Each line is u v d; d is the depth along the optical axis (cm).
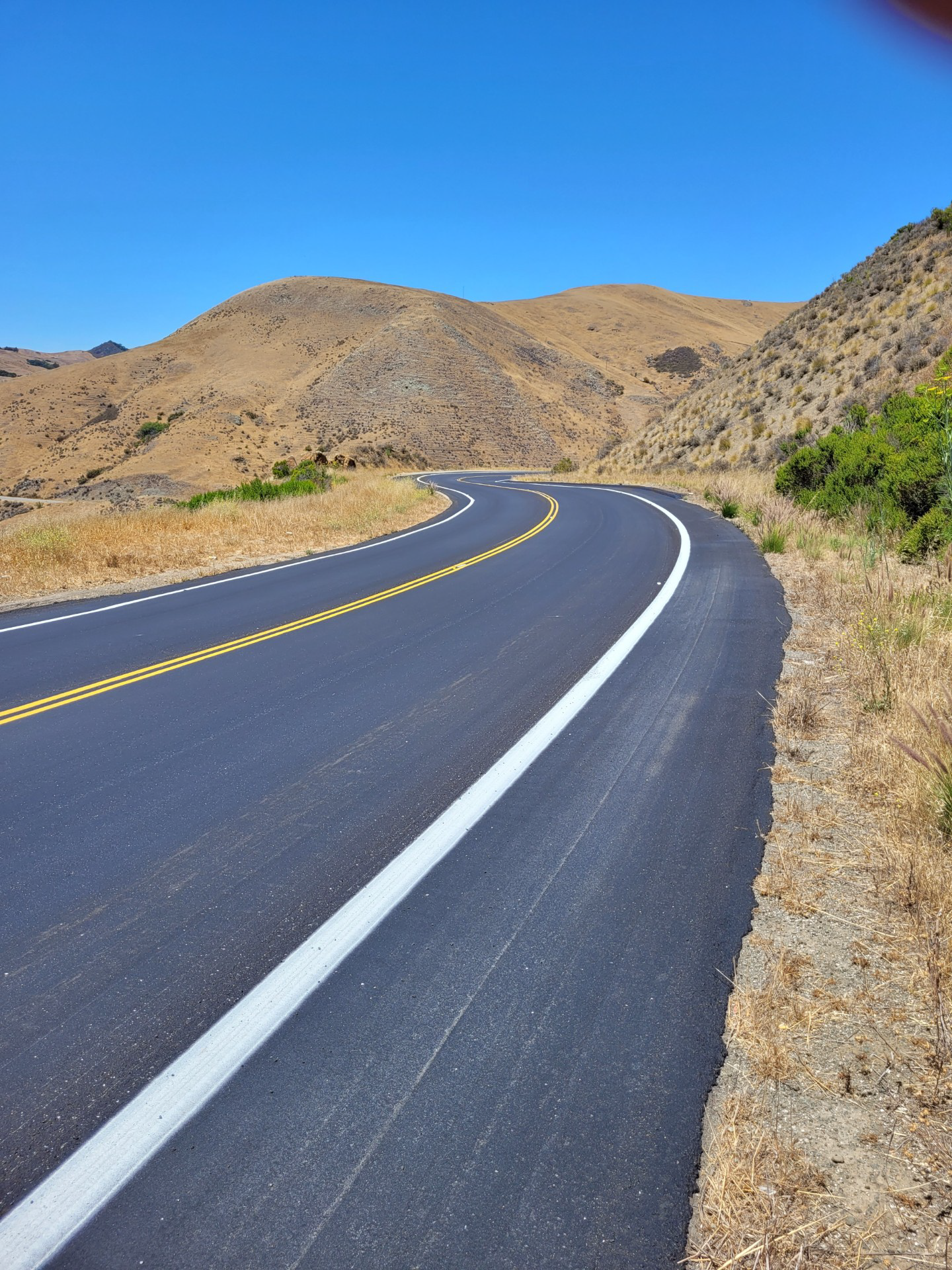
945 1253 196
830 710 589
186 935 347
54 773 530
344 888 380
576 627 891
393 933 342
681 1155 228
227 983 314
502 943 333
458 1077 260
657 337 15525
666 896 364
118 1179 227
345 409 10031
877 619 702
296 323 13212
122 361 13262
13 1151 238
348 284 14188
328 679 728
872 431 1936
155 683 734
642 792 470
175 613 1053
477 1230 207
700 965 314
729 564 1262
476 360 11281
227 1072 266
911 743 461
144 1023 293
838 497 1523
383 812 457
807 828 417
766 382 3672
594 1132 237
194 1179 226
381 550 1652
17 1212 217
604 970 313
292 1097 254
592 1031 279
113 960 332
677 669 710
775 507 1705
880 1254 196
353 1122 243
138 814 466
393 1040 278
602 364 14112
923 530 1056
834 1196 212
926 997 288
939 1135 230
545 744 548
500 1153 230
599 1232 205
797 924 338
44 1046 283
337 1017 291
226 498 2914
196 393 11488
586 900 363
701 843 410
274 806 470
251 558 1566
